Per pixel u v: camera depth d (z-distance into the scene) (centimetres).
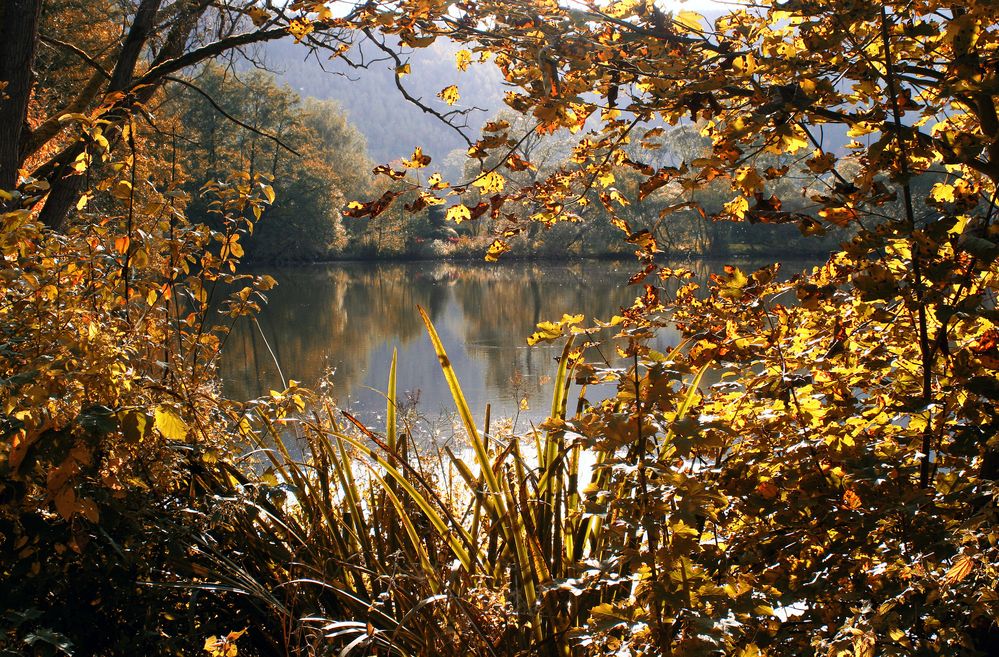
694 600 146
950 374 176
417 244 5506
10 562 192
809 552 172
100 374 191
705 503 152
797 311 199
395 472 203
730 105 188
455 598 176
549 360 1357
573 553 207
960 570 136
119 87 759
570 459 212
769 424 183
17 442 175
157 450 219
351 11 184
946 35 157
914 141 160
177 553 201
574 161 204
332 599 213
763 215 171
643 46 180
